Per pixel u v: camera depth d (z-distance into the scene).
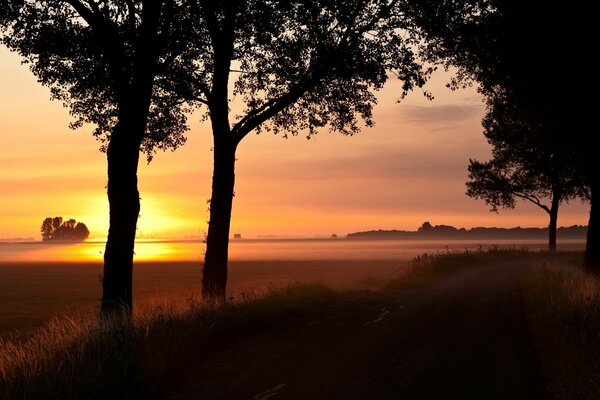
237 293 28.33
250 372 8.76
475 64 22.27
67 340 10.20
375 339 11.45
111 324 10.35
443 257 39.53
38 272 75.62
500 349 10.48
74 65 16.66
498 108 25.86
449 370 8.88
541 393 7.61
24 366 8.18
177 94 19.48
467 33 19.62
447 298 19.11
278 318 14.06
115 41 13.81
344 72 17.45
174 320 11.39
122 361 7.95
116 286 13.15
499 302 17.70
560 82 19.97
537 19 18.55
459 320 14.00
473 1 18.25
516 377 8.45
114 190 13.41
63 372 7.71
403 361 9.50
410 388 7.86
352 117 20.14
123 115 13.55
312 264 86.69
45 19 14.73
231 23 16.72
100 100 18.88
